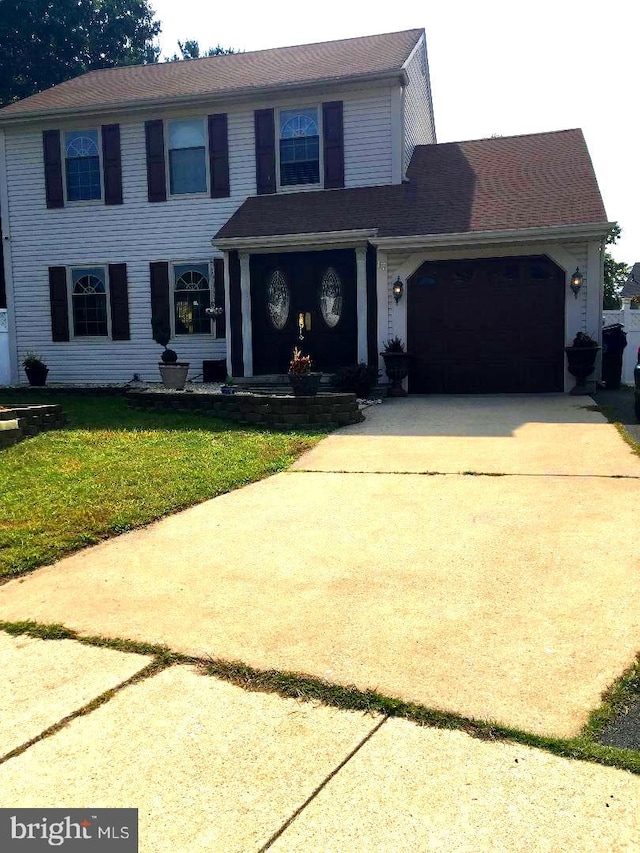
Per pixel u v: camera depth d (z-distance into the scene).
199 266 15.97
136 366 16.45
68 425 9.67
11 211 16.80
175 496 5.91
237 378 13.74
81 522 5.25
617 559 4.14
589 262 12.06
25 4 30.89
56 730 2.69
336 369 13.77
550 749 2.45
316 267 13.74
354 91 14.77
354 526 5.04
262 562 4.42
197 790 2.32
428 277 12.82
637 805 2.16
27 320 16.97
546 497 5.50
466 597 3.73
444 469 6.61
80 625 3.63
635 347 13.42
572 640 3.22
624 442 7.40
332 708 2.77
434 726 2.61
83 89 17.55
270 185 15.33
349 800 2.24
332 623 3.51
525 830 2.08
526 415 9.60
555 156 14.77
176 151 15.91
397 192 14.38
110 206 16.25
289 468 7.00
